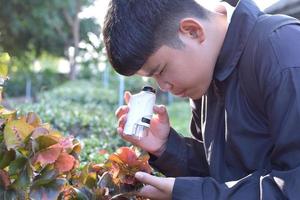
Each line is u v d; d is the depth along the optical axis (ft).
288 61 2.53
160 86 2.85
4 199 2.29
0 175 2.32
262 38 2.64
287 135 2.49
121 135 2.99
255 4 2.86
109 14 2.71
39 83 34.96
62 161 2.42
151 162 3.28
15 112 2.53
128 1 2.64
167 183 2.71
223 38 2.78
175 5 2.66
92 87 24.64
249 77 2.68
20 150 2.34
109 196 2.69
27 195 2.31
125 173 2.82
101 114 10.50
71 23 33.09
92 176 2.76
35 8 27.76
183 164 3.29
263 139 2.74
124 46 2.61
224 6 2.99
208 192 2.66
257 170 2.73
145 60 2.65
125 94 3.12
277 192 2.49
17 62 32.76
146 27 2.59
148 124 2.93
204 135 3.06
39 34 30.19
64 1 29.30
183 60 2.71
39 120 2.56
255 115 2.74
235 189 2.64
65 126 7.89
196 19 2.71
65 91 19.42
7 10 27.27
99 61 33.96
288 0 8.45
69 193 2.59
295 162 2.49
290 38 2.60
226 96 2.81
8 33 28.84
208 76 2.82
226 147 2.88
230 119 2.79
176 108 23.70
